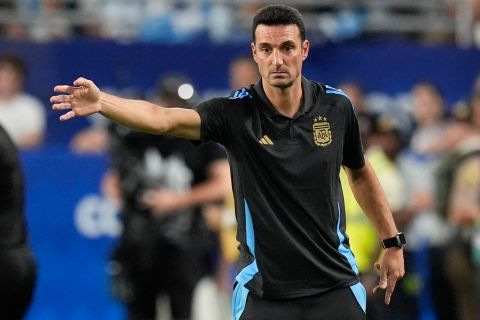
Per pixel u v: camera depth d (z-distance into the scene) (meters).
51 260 35.84
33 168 35.81
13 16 43.34
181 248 31.73
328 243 19.09
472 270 29.86
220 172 31.91
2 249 21.98
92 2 44.56
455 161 30.28
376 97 40.78
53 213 35.91
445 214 30.41
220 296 34.84
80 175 36.06
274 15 18.62
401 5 45.59
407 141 38.78
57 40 39.62
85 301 35.97
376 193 20.30
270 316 19.06
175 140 31.91
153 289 32.06
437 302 32.22
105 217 36.06
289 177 18.83
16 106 38.38
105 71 39.62
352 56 40.66
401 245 20.36
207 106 19.03
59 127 39.00
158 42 41.28
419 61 41.12
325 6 44.84
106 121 34.78
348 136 19.50
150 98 39.72
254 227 18.95
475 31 44.81
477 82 39.03
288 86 18.66
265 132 18.95
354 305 19.28
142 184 31.73
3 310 22.25
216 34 44.19
